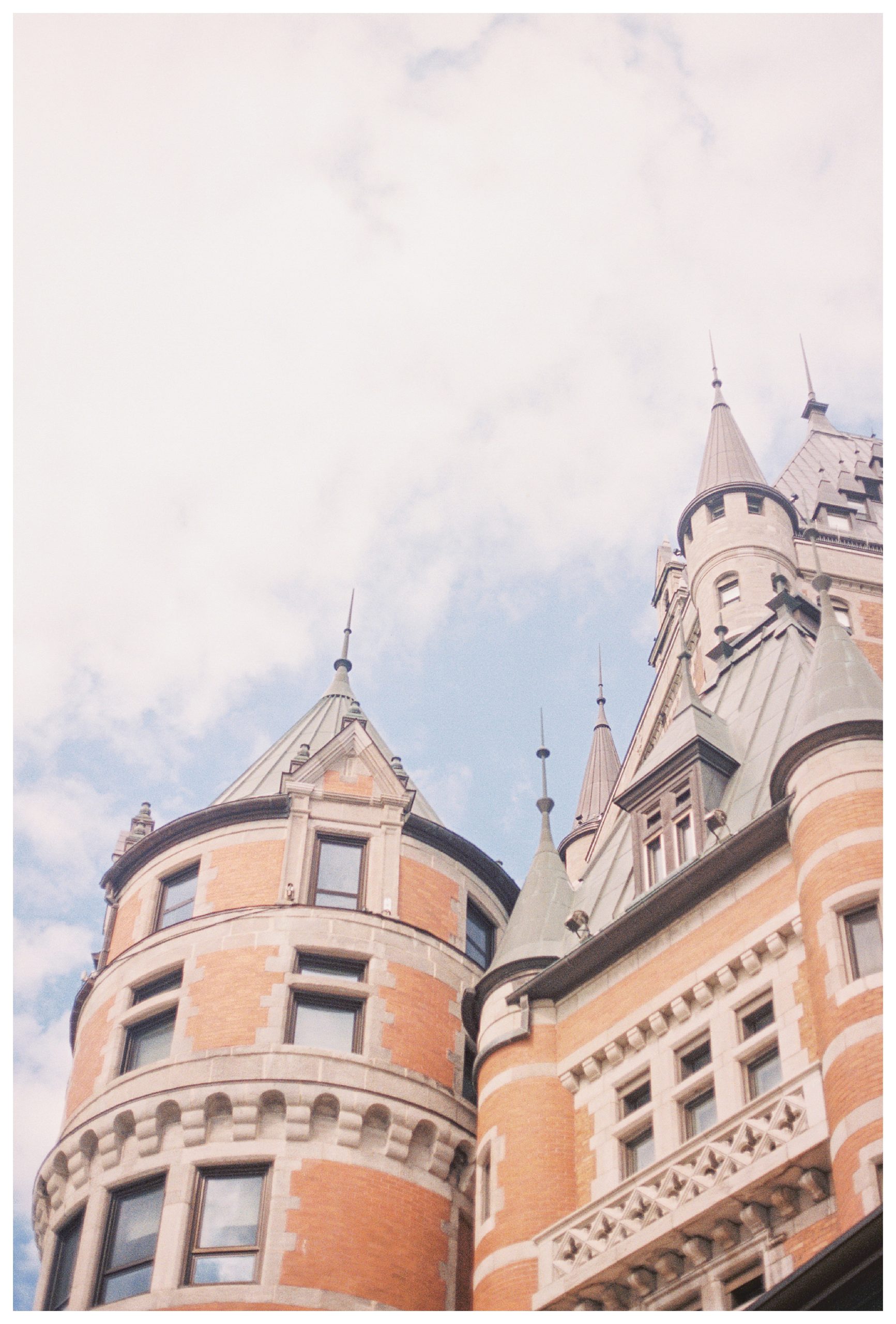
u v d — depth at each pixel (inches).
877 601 1856.5
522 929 1208.8
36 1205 1259.8
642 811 1190.3
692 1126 974.4
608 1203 961.5
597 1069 1058.1
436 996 1302.9
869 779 951.6
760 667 1282.0
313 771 1407.5
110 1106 1220.5
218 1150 1177.4
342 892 1350.9
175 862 1387.8
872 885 899.4
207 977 1272.1
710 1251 896.3
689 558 1936.5
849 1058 839.1
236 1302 1092.5
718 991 998.4
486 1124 1098.1
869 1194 782.5
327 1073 1209.4
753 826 1009.5
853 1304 719.7
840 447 2274.9
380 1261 1143.0
